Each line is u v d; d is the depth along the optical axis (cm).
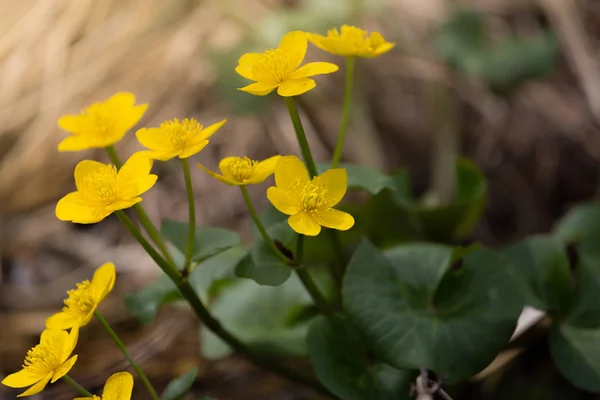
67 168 95
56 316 63
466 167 80
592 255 73
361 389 67
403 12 111
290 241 66
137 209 65
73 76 101
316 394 75
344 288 67
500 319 66
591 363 68
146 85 104
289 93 63
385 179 68
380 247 79
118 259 86
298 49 65
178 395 64
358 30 66
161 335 77
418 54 105
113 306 82
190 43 106
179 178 95
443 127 95
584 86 102
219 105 103
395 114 105
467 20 89
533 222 95
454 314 67
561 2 108
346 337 68
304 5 96
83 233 90
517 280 67
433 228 80
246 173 63
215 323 68
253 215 65
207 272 73
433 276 68
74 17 105
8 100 98
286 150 99
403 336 66
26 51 102
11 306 83
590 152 97
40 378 62
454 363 65
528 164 100
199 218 91
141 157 63
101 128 64
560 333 70
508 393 74
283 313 75
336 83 105
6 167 95
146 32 107
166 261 66
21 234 90
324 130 101
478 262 67
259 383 76
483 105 104
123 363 74
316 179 63
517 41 86
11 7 104
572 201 96
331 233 69
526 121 103
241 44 96
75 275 86
